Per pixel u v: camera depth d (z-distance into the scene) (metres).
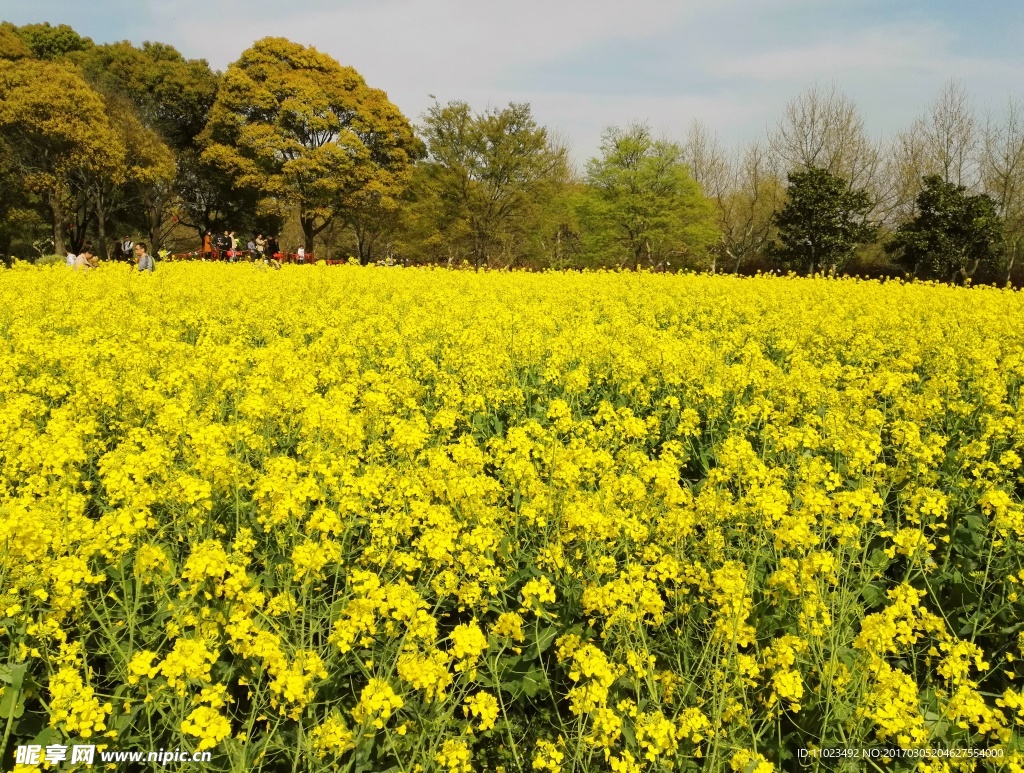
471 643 3.04
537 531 4.69
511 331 9.63
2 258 38.25
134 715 3.11
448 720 3.12
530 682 3.61
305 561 3.44
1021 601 4.01
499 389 7.50
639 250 44.91
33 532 3.41
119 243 41.59
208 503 4.21
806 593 3.80
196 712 2.70
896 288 19.80
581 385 7.52
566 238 50.00
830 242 40.47
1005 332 11.68
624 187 41.28
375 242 56.00
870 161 46.91
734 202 51.38
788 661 3.33
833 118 47.34
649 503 4.72
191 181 49.09
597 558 4.04
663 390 8.05
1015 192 39.88
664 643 3.79
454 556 3.96
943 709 3.31
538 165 43.34
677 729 3.07
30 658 3.33
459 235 43.81
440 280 18.66
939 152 44.19
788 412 7.02
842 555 4.24
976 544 4.72
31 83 32.62
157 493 4.11
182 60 50.44
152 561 3.39
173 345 8.34
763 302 15.24
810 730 3.42
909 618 3.53
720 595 3.64
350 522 4.33
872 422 6.29
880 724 3.17
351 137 42.16
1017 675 3.67
